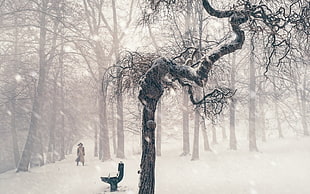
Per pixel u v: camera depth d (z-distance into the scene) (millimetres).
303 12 9703
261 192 11703
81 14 28516
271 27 9570
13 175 21391
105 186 14070
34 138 24109
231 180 14758
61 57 30594
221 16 9719
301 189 11852
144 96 9508
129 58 11250
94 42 29031
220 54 9328
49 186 15961
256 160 21594
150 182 9359
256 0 14617
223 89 11562
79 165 24250
